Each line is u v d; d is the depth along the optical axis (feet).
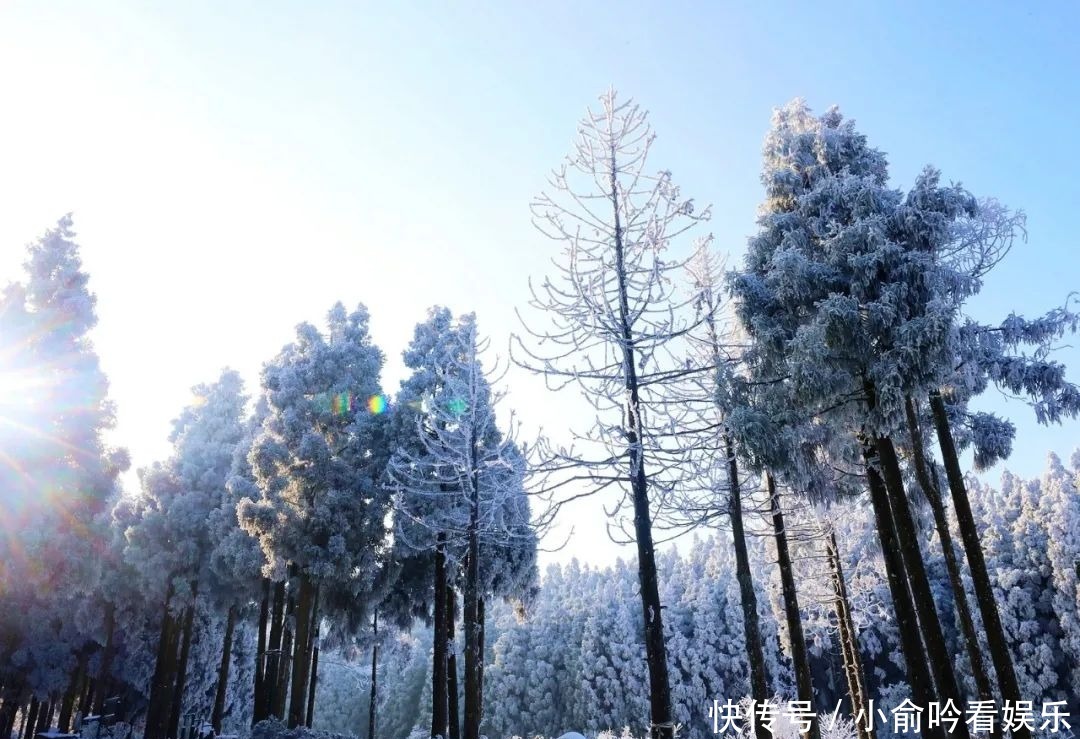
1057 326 44.24
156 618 116.88
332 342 98.17
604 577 319.47
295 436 86.89
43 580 69.77
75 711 151.23
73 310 77.82
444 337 90.33
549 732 234.17
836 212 47.91
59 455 73.82
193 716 120.57
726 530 51.19
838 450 52.11
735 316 51.34
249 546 94.38
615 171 38.34
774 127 55.77
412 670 285.64
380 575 88.84
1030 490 216.13
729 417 44.16
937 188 44.80
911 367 39.86
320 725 280.51
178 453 110.32
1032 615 174.50
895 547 44.27
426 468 78.23
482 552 83.46
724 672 215.10
